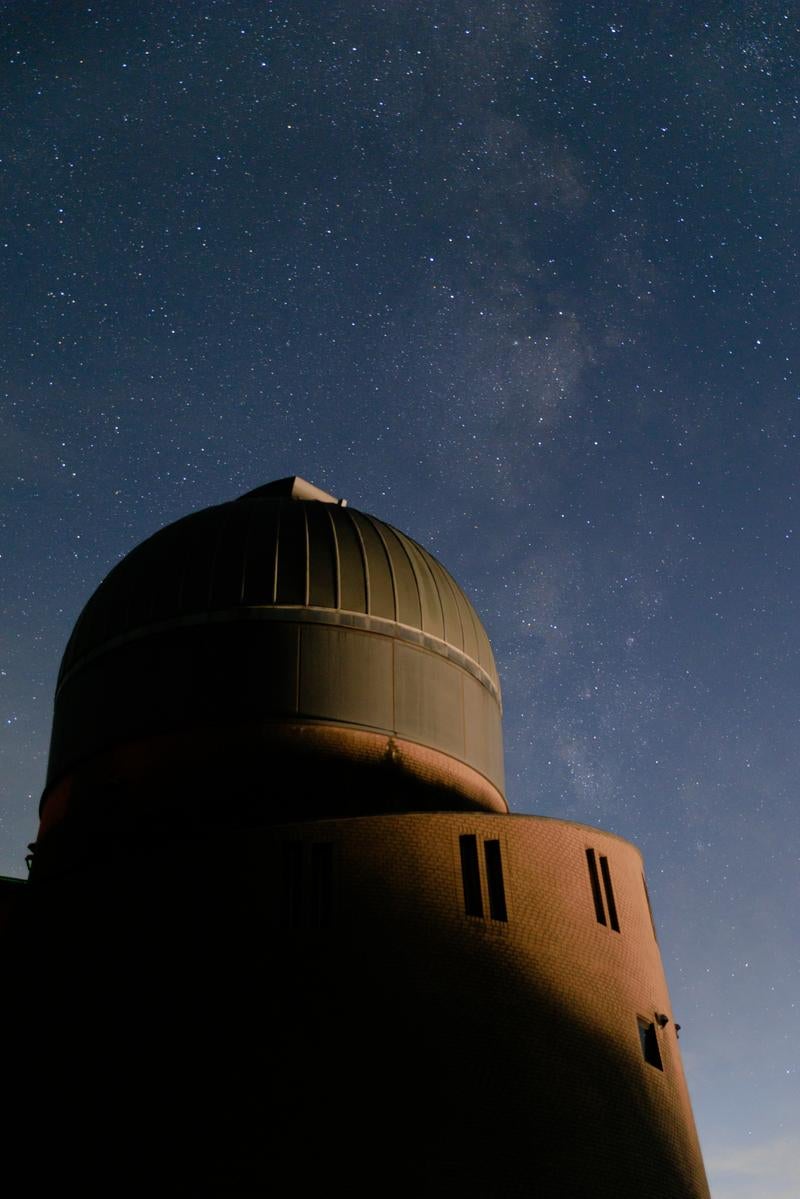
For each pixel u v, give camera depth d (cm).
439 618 2594
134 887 2042
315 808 2245
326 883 2006
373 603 2497
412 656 2505
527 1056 1927
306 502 2716
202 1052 1864
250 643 2398
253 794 2255
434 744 2453
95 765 2409
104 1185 1797
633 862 2394
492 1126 1839
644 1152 1991
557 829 2216
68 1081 1914
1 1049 2012
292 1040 1861
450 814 2114
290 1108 1805
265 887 1991
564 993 2033
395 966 1933
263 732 2320
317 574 2478
